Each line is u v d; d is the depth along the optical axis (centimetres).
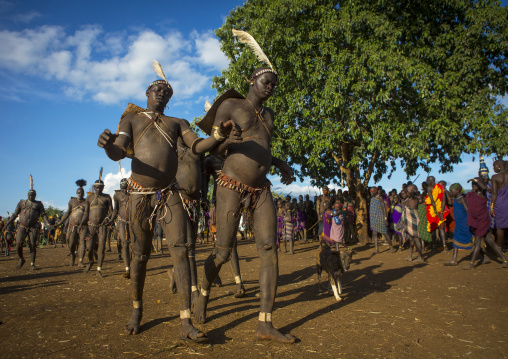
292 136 1373
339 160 1529
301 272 803
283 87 1394
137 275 379
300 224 1572
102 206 900
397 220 1151
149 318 436
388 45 1229
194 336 327
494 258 887
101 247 859
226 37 1560
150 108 396
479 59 1261
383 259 983
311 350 319
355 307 470
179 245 355
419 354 308
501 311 434
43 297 601
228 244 386
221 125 336
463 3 1295
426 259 947
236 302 515
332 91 1230
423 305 471
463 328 374
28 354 318
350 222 1328
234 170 378
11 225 1689
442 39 1313
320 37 1283
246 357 304
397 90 1322
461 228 809
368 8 1296
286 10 1301
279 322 409
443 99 1254
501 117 1228
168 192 369
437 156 1477
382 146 1231
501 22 1251
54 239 2325
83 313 471
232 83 1439
